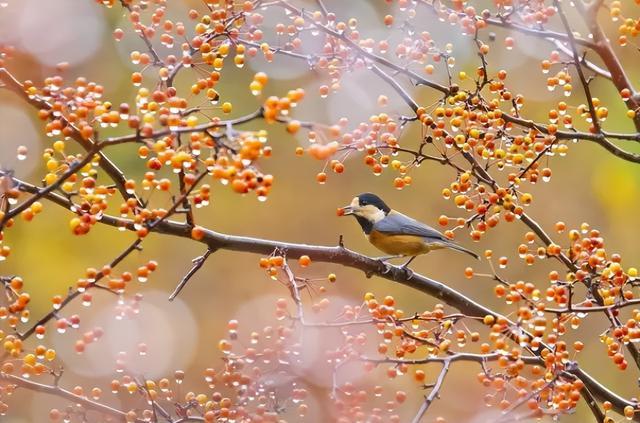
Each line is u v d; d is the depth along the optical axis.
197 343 23.56
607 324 20.72
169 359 23.17
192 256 24.28
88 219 7.18
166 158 6.80
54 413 8.26
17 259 22.08
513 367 7.41
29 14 21.31
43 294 21.62
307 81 24.03
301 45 9.61
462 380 19.53
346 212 13.48
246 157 6.12
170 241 24.12
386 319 7.73
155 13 8.64
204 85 8.23
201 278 24.20
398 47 9.24
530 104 21.81
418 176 24.33
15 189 7.30
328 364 7.67
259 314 23.81
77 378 19.66
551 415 7.45
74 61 22.39
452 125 8.80
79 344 7.13
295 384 7.86
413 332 8.16
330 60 9.40
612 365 19.80
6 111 21.88
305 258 7.96
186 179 6.89
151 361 22.75
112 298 21.66
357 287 23.61
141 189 21.42
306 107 23.81
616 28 18.52
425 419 18.88
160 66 8.44
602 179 17.88
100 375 19.62
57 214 22.41
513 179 8.86
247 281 24.34
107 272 7.09
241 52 8.55
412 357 16.45
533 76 22.02
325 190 24.89
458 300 9.97
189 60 8.12
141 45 23.17
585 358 20.44
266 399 8.00
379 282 23.61
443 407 19.25
